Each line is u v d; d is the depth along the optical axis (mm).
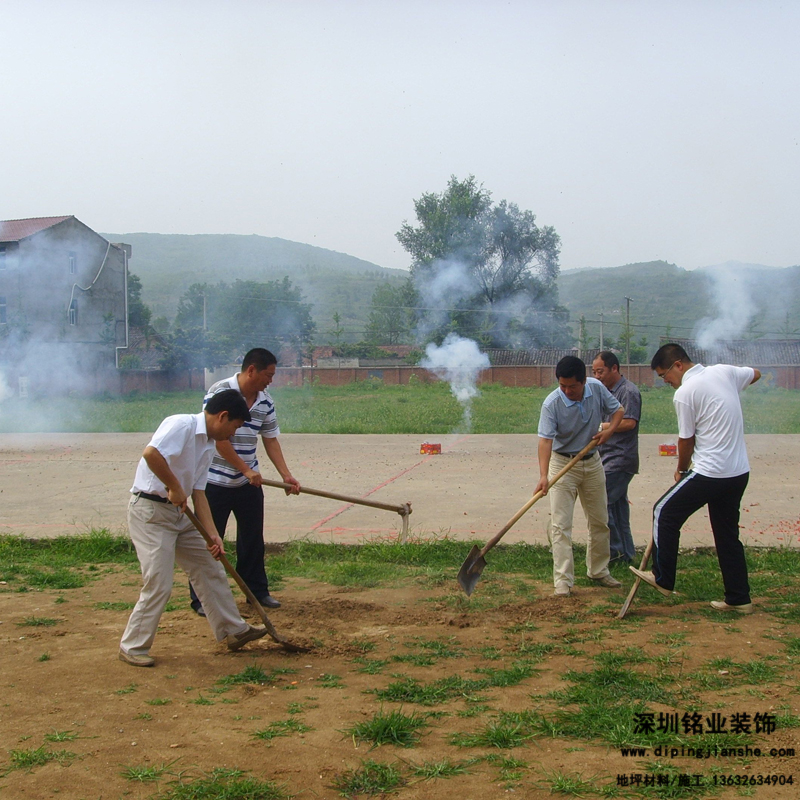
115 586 6164
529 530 7707
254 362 5406
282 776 3068
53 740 3367
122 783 3012
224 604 4594
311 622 5156
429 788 2986
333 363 59688
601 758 3211
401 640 4797
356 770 3104
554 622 5105
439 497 9680
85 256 41469
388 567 6562
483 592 5828
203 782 2998
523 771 3104
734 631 4836
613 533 6445
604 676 4031
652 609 5363
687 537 7281
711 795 2920
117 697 3867
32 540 7492
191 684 4070
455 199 52594
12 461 13633
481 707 3732
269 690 3984
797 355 49656
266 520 8344
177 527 4473
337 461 13297
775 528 7609
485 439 17125
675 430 19719
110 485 10891
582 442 5738
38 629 5023
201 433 4461
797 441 16047
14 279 37969
